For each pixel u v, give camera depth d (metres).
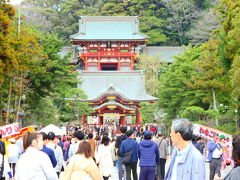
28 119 47.38
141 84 83.50
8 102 34.88
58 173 15.09
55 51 44.50
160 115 70.69
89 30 102.19
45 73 42.12
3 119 39.12
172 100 49.75
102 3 133.62
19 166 9.34
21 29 36.75
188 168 7.18
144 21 126.56
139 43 100.50
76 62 105.25
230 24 34.59
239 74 27.70
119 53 99.69
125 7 133.12
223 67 37.84
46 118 48.94
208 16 109.12
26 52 35.81
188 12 128.00
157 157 14.88
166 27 127.50
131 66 100.38
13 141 18.69
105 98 72.56
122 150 16.25
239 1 34.00
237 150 6.08
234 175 5.98
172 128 7.52
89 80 85.06
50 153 12.35
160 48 113.81
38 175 9.22
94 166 9.73
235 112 35.47
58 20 129.12
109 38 99.50
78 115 61.38
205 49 39.75
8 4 30.66
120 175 18.33
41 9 125.75
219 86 37.06
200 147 26.36
